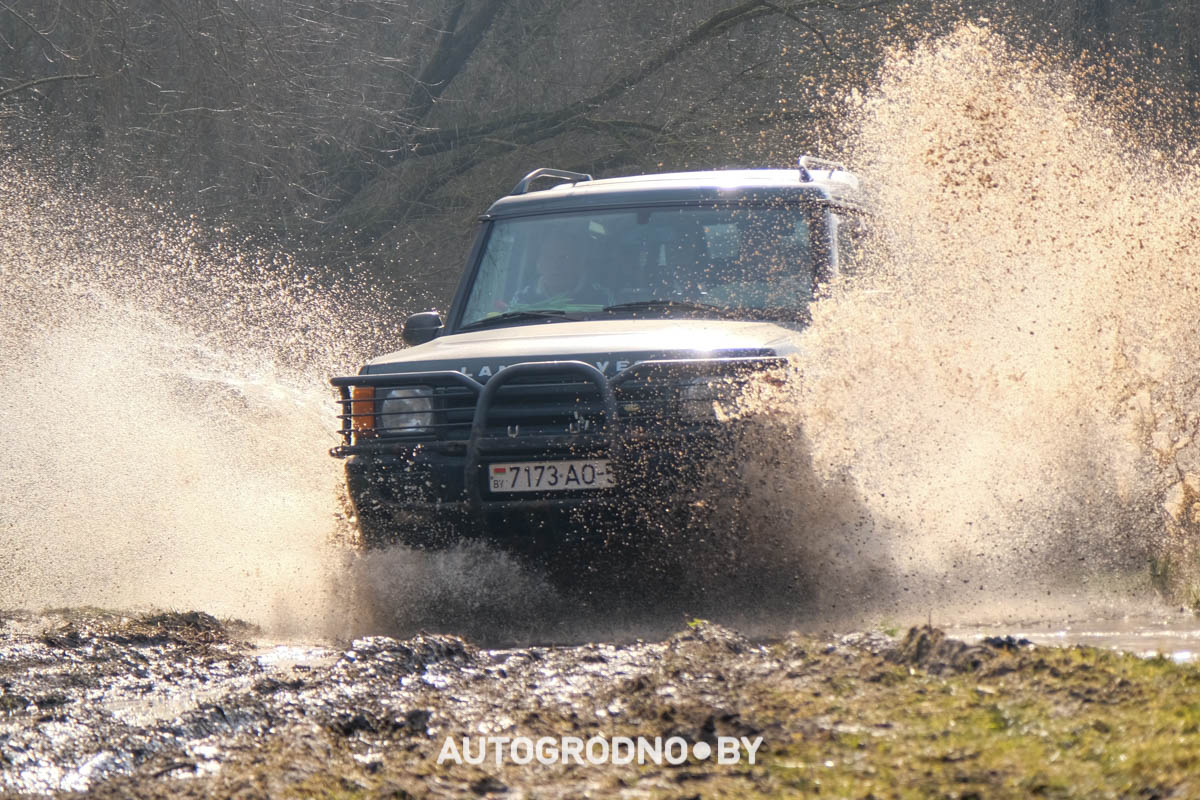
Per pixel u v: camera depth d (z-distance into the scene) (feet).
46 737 37.29
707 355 56.39
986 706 32.07
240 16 217.15
